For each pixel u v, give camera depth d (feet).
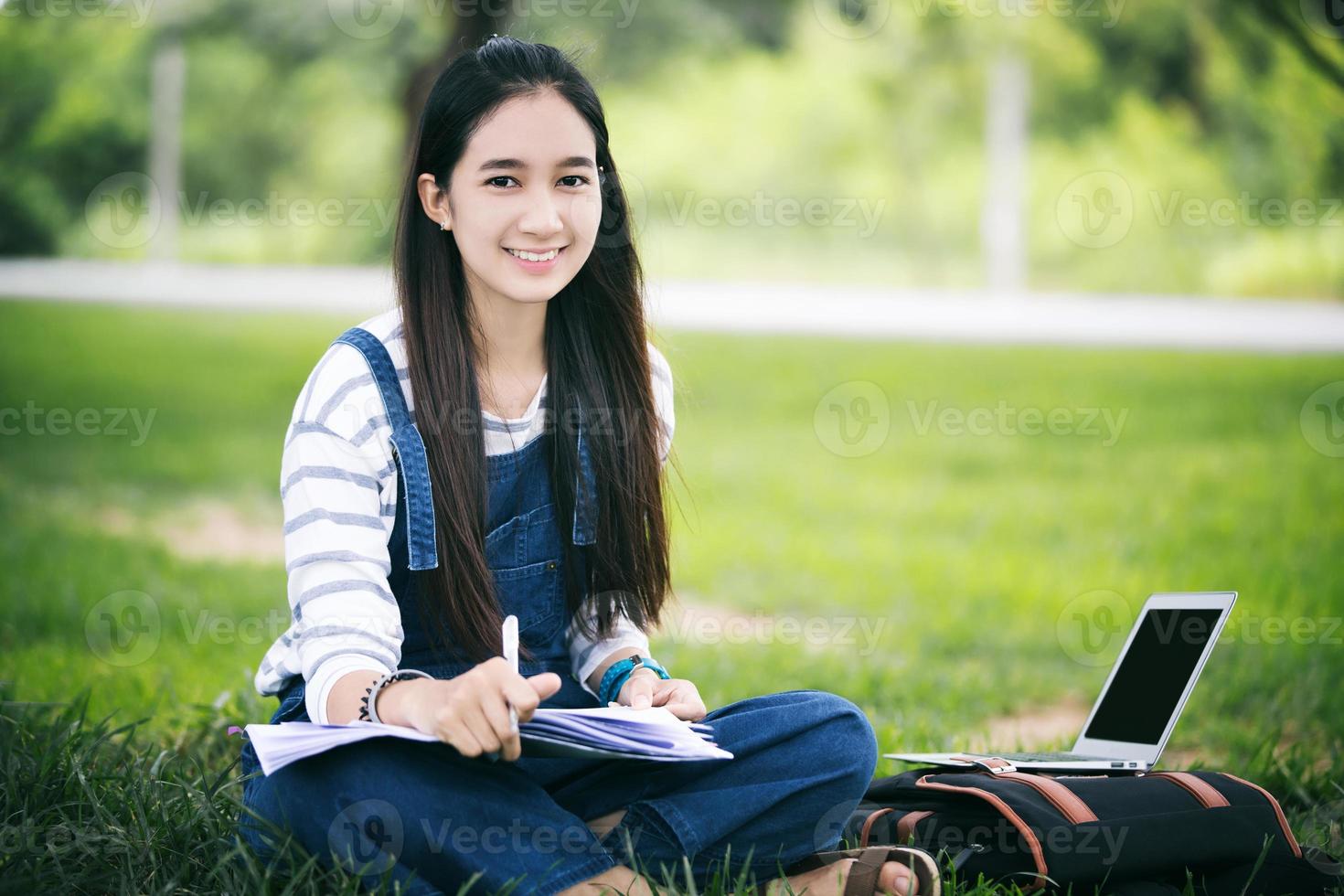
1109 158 71.51
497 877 6.63
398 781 6.65
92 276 63.93
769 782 7.22
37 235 75.72
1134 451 30.81
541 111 7.57
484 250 7.59
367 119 81.15
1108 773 8.53
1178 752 12.49
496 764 6.83
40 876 7.39
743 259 75.82
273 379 38.55
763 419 34.32
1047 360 40.65
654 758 6.55
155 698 12.62
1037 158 72.74
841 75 77.87
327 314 49.96
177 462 29.43
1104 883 7.40
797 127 77.30
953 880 7.39
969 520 25.45
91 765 9.18
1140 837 7.40
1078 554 22.56
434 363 7.72
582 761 7.62
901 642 17.90
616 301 8.23
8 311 47.16
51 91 77.05
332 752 6.75
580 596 8.23
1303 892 7.74
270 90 79.61
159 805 8.29
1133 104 70.74
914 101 75.25
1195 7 65.77
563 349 8.14
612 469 8.13
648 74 79.30
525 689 6.19
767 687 14.67
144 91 78.02
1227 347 43.21
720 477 28.68
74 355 40.27
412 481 7.54
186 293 55.83
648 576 8.34
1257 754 11.14
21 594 18.06
